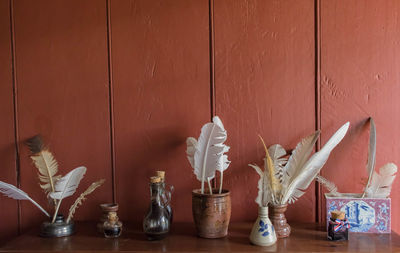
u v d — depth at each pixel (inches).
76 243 56.2
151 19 66.7
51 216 63.7
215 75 66.0
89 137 68.0
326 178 65.3
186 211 67.2
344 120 64.6
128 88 67.2
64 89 68.0
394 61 63.6
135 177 67.6
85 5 67.5
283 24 65.0
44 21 67.8
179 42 66.4
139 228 63.3
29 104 68.4
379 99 63.9
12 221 68.9
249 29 65.4
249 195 66.3
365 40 64.0
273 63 65.3
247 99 65.7
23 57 68.2
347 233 55.6
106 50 67.4
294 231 60.2
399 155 63.7
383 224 58.6
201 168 58.0
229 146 66.2
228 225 64.2
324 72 64.6
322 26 64.4
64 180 60.6
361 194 62.6
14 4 67.9
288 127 65.3
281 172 61.4
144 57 66.9
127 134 67.5
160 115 67.0
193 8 66.1
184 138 66.7
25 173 68.6
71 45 67.7
